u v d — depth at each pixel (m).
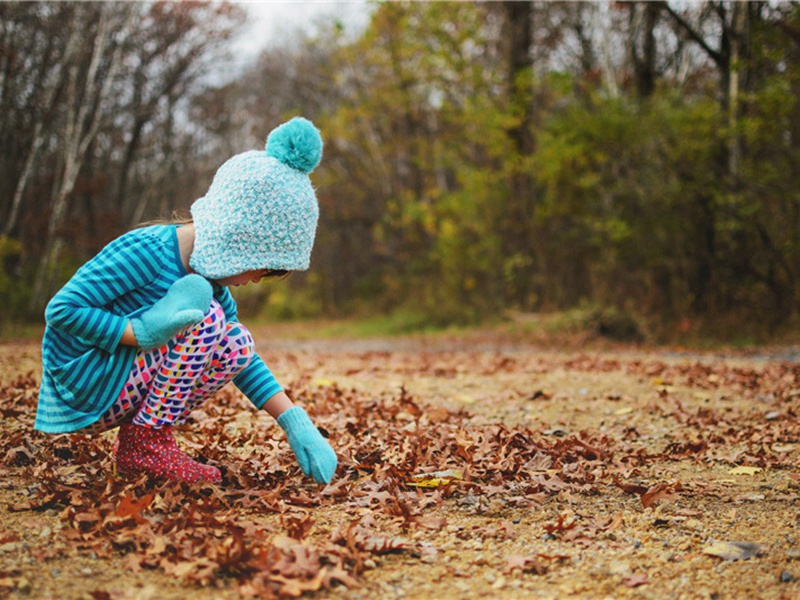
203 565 2.21
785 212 14.23
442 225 19.73
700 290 15.30
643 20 18.28
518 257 17.73
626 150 15.20
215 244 2.61
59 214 19.53
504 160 18.58
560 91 16.81
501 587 2.23
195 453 3.44
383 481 3.11
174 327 2.54
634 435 4.55
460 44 19.02
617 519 2.79
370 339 17.47
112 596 2.02
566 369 8.31
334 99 28.31
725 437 4.44
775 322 14.28
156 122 28.02
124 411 2.73
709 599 2.17
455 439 3.90
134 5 21.08
